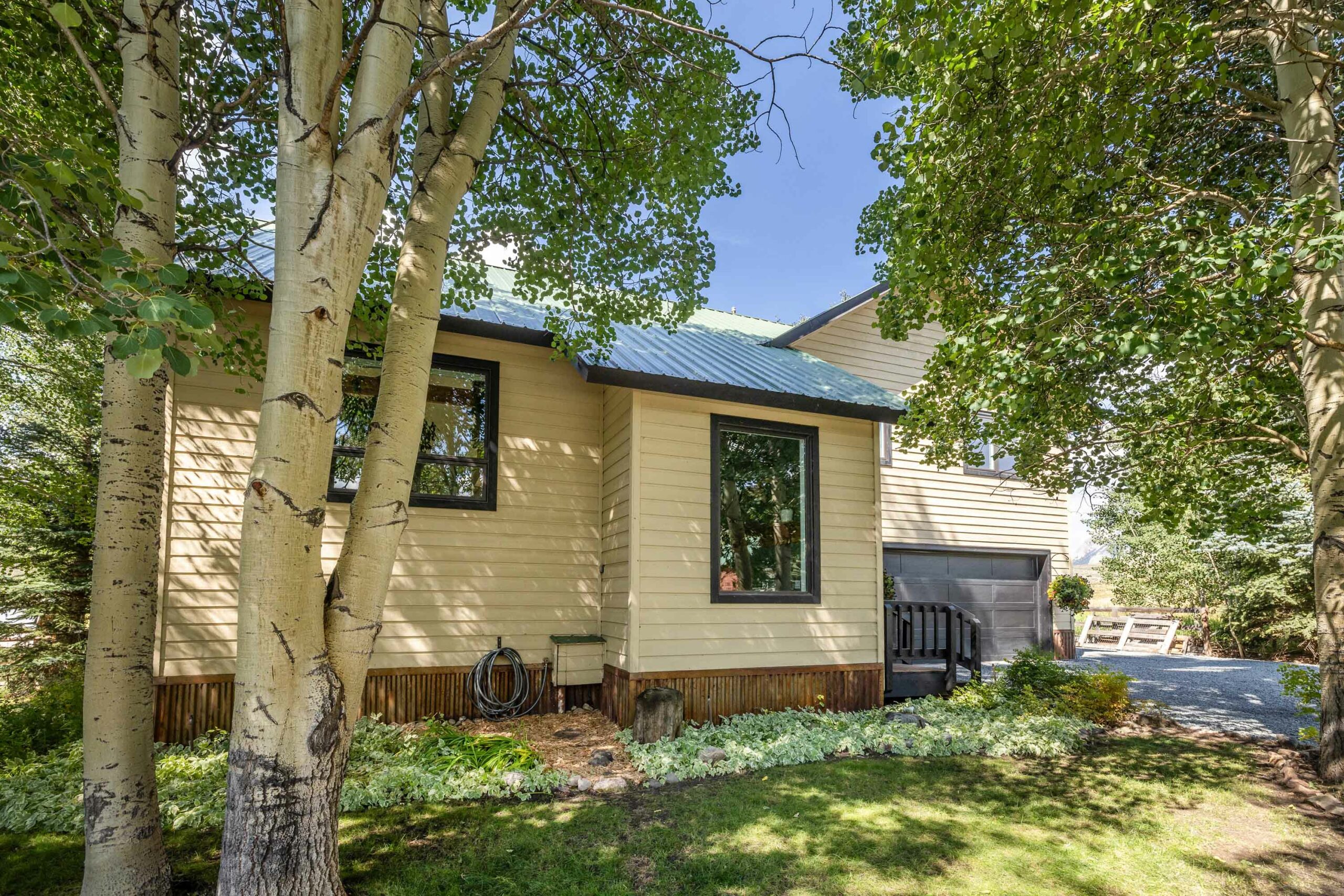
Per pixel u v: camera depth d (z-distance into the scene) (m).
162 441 3.08
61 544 8.04
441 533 6.38
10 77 4.09
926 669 7.58
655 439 6.32
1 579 7.62
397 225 5.39
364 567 2.71
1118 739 5.87
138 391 2.97
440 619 6.27
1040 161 4.92
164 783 4.14
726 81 3.65
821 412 6.72
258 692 2.40
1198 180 5.85
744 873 3.25
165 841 3.44
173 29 3.19
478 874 3.20
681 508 6.34
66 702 5.05
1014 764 5.08
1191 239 4.21
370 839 3.57
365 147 2.66
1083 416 6.49
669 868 3.30
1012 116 4.86
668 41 5.12
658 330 8.43
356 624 2.67
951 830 3.79
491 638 6.46
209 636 5.42
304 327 2.48
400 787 4.23
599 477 7.20
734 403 6.61
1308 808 4.21
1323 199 3.61
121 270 2.11
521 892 3.05
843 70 3.40
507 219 5.73
